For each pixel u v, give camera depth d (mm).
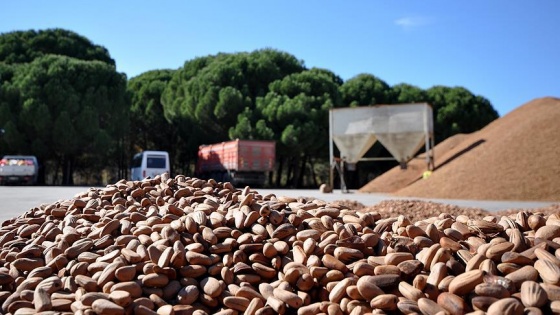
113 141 34000
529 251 2453
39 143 30453
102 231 3125
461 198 15250
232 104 33469
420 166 22734
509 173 15562
